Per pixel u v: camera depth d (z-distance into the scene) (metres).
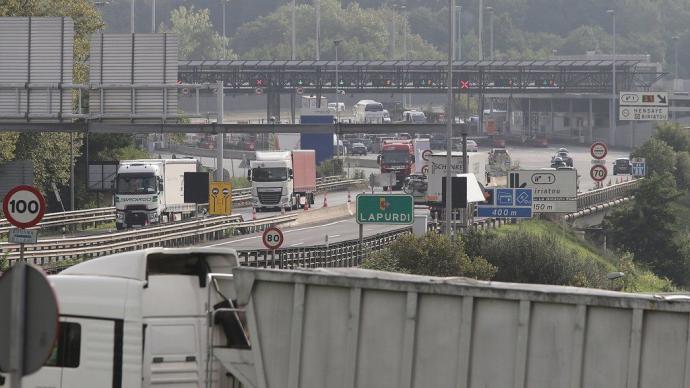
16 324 33.47
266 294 44.16
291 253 127.94
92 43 139.00
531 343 40.72
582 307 40.16
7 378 47.25
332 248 135.62
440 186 189.62
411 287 42.06
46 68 138.50
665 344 39.22
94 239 160.88
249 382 44.97
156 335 46.97
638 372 39.41
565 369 40.31
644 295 41.16
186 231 175.38
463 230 146.75
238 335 46.75
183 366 47.00
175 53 138.62
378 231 192.62
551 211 165.00
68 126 139.50
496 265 131.38
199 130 141.75
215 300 46.88
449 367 41.66
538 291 40.62
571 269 132.12
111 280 47.56
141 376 46.72
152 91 138.88
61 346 47.69
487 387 41.16
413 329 41.97
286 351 43.91
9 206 76.06
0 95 139.12
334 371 43.19
